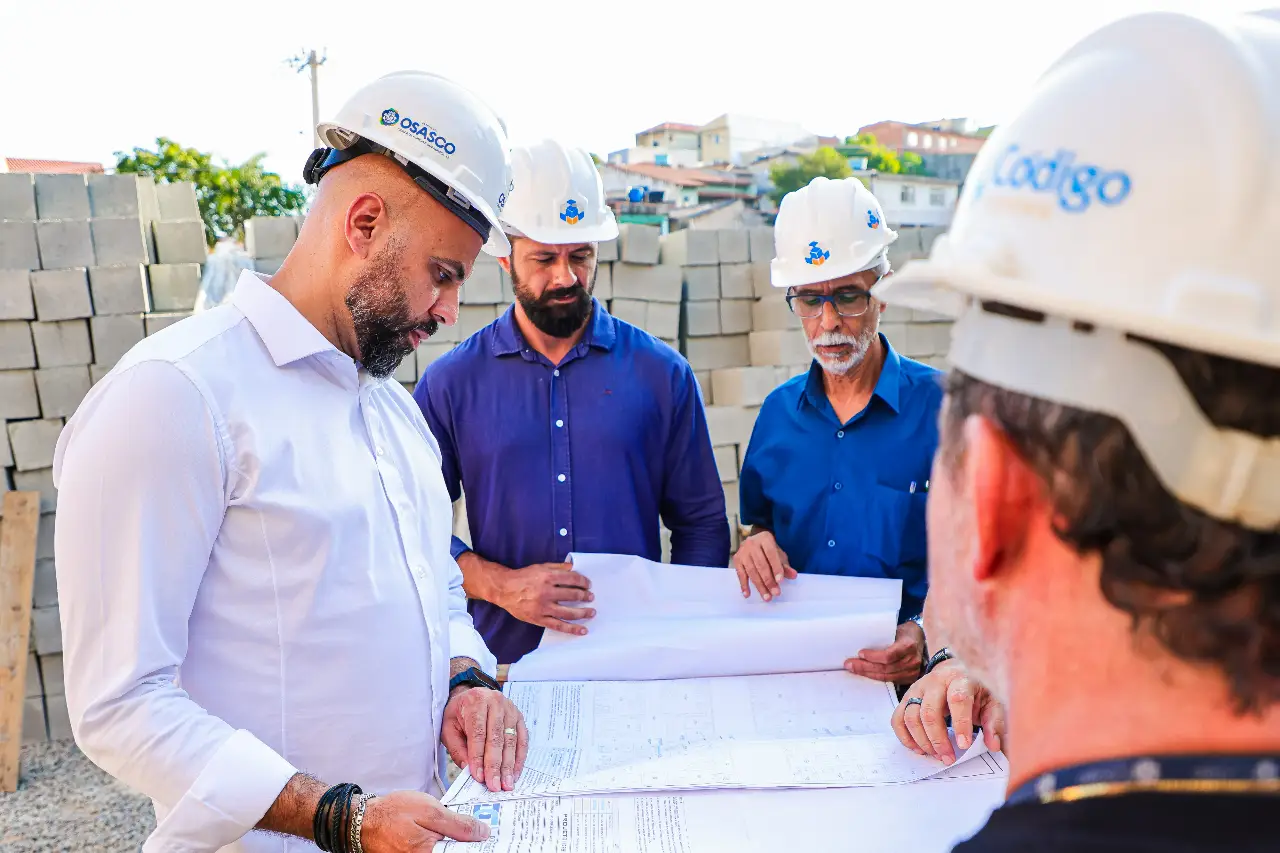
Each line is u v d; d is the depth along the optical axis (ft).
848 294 5.69
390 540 4.06
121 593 3.31
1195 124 1.25
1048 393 1.34
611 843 3.10
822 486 5.98
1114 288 1.26
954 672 3.78
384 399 4.50
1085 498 1.31
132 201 13.03
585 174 6.48
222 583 3.61
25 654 11.87
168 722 3.27
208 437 3.50
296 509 3.68
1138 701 1.32
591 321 6.74
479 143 4.05
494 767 3.67
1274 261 1.19
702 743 3.89
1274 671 1.22
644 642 4.72
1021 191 1.40
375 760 3.86
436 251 4.02
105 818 10.81
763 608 5.12
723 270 15.40
